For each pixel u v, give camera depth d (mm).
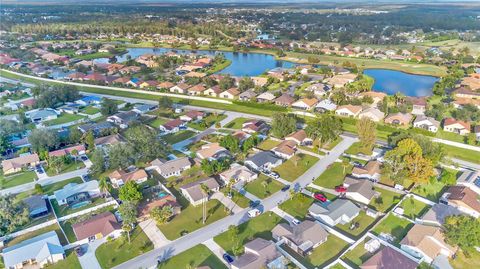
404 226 98688
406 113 181625
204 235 96688
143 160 139250
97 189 117125
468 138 153750
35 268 85875
